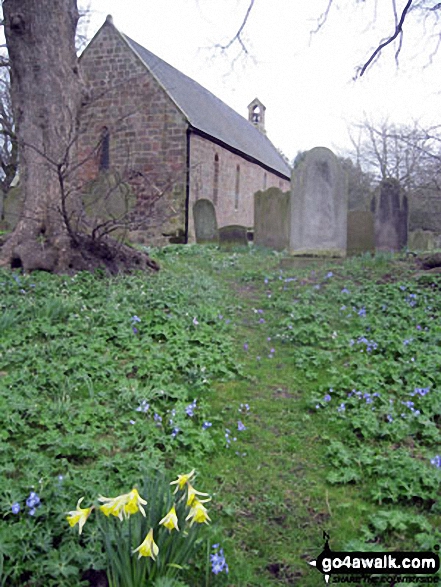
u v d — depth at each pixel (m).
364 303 7.73
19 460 3.70
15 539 2.84
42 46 8.98
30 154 9.00
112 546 2.70
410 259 10.77
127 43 22.23
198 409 4.75
